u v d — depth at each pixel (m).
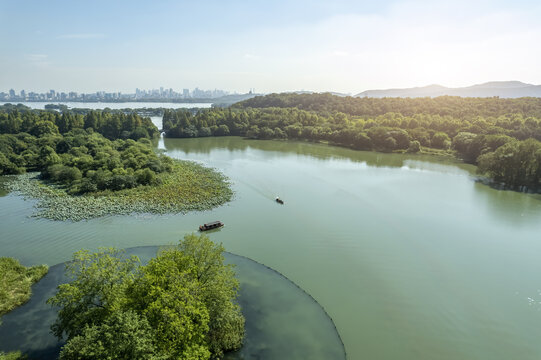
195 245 52.56
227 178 139.88
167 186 124.44
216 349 47.47
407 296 64.06
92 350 34.66
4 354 46.22
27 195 114.00
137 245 80.62
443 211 106.50
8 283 61.81
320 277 69.56
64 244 80.56
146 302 40.81
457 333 55.00
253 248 80.81
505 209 108.75
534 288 67.38
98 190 117.44
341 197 117.94
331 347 50.53
